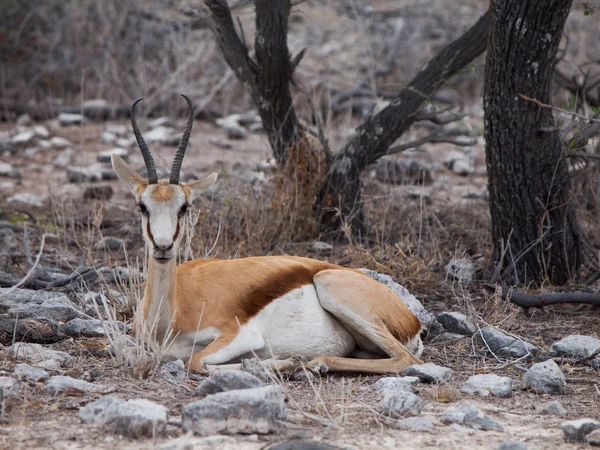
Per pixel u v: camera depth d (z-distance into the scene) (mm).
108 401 7188
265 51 14617
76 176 19203
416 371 8633
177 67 27078
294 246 14109
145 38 27734
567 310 11562
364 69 28328
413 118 14711
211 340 8781
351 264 12953
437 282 12500
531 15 11461
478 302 11719
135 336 8859
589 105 16578
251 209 14242
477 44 14031
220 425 6828
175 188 8430
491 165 12281
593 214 14445
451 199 18156
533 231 12266
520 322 11047
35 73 27047
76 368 8539
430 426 7160
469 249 13922
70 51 27094
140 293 10828
